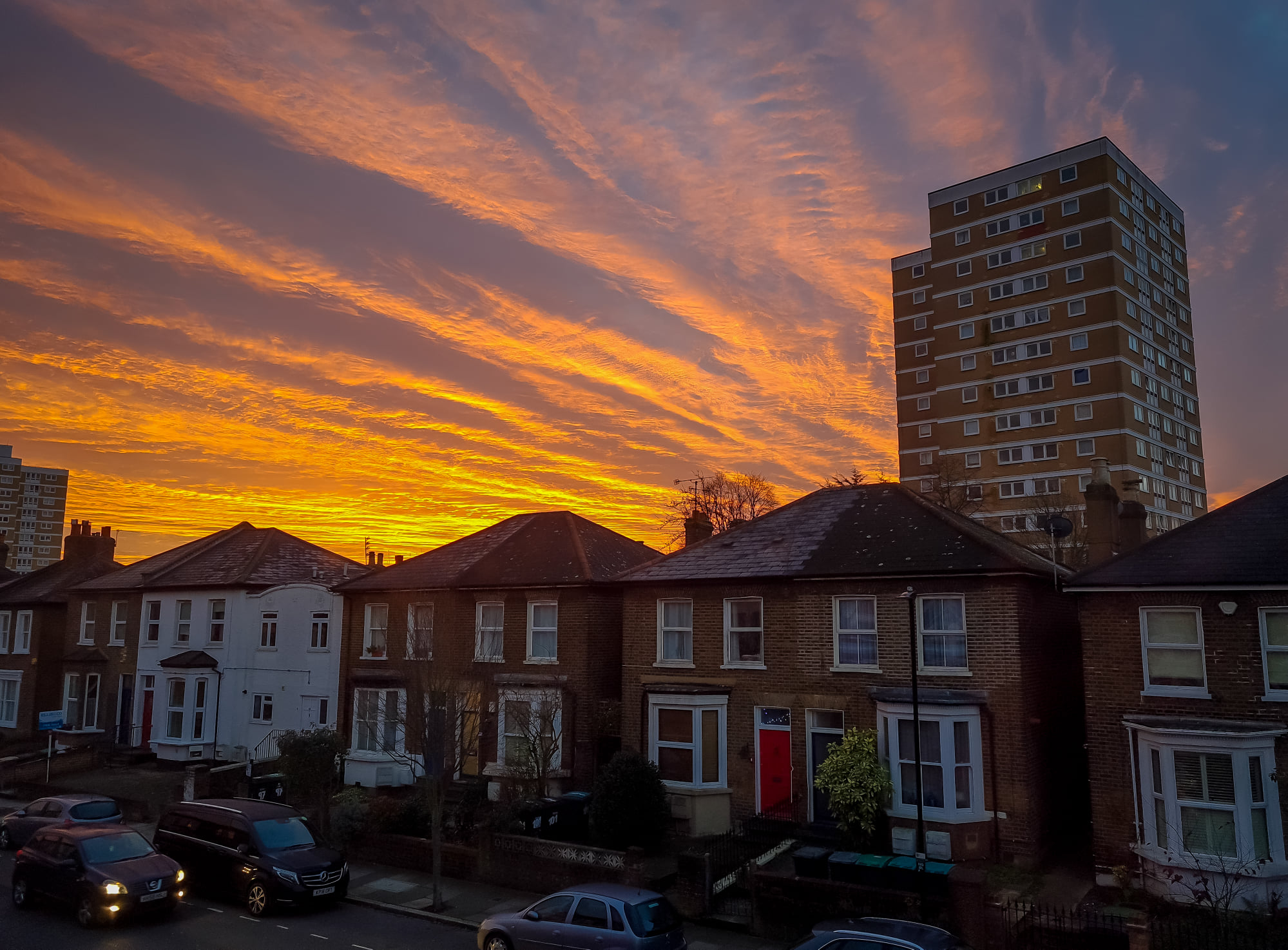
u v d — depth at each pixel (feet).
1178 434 221.66
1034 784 65.72
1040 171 217.56
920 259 253.85
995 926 47.44
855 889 51.08
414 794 83.97
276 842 60.95
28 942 51.93
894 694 68.23
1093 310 204.85
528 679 89.56
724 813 76.74
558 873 62.44
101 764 112.98
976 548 70.38
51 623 137.39
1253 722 55.83
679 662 82.07
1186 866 54.34
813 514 86.53
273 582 116.67
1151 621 60.95
